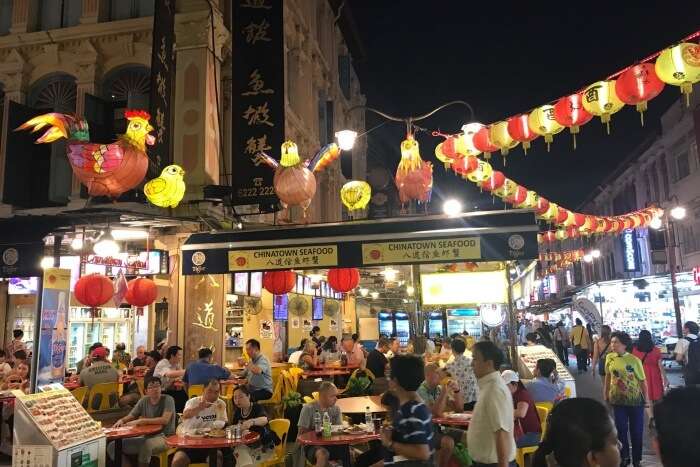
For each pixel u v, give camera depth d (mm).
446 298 10984
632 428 8656
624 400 8656
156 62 12789
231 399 10664
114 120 14133
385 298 28297
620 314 29875
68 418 7301
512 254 8227
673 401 2027
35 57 15164
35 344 8867
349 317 29312
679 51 5750
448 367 9312
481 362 4902
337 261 8781
